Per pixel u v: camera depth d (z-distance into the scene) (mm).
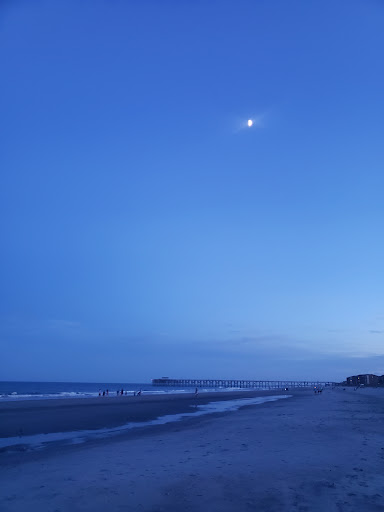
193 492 6512
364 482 7000
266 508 5715
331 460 8828
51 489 6832
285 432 14250
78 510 5691
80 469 8508
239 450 10531
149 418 24344
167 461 9195
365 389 101750
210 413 28391
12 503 6074
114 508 5766
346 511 5539
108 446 12523
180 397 58188
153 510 5684
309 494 6328
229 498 6184
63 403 37688
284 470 7906
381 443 11430
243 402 45219
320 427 15633
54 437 15805
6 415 24531
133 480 7328
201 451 10625
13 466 9578
